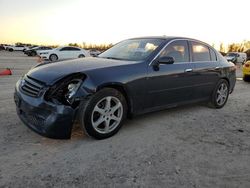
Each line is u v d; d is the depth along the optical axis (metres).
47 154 3.21
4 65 15.84
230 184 2.73
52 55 21.89
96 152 3.32
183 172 2.93
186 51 4.96
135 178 2.76
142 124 4.46
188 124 4.60
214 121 4.85
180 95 4.78
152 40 4.80
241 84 10.05
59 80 3.29
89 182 2.65
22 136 3.71
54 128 3.21
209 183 2.73
